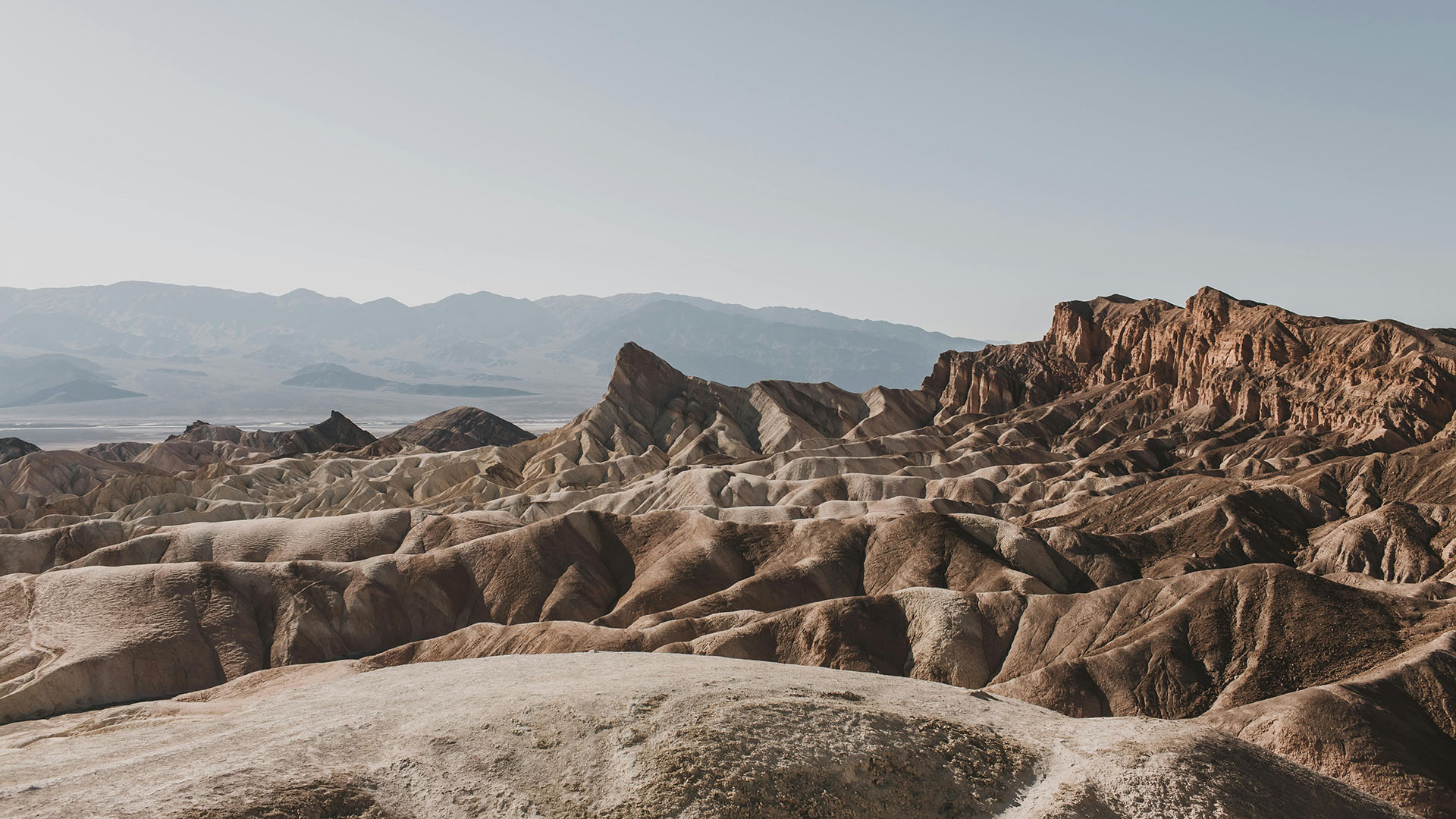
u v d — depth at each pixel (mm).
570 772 26391
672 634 69125
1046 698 58219
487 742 28266
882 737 28188
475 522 101188
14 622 75188
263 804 23828
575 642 66875
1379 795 43000
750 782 25203
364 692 38625
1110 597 68500
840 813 24641
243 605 80125
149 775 26219
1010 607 69875
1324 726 46812
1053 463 157625
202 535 101188
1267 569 65250
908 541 88188
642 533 97688
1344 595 62188
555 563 90500
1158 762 27203
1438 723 47750
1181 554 93188
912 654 66688
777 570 84562
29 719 64625
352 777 25938
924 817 24984
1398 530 90250
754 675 36688
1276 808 25984
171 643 73438
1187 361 193500
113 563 97062
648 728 28500
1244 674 57750
